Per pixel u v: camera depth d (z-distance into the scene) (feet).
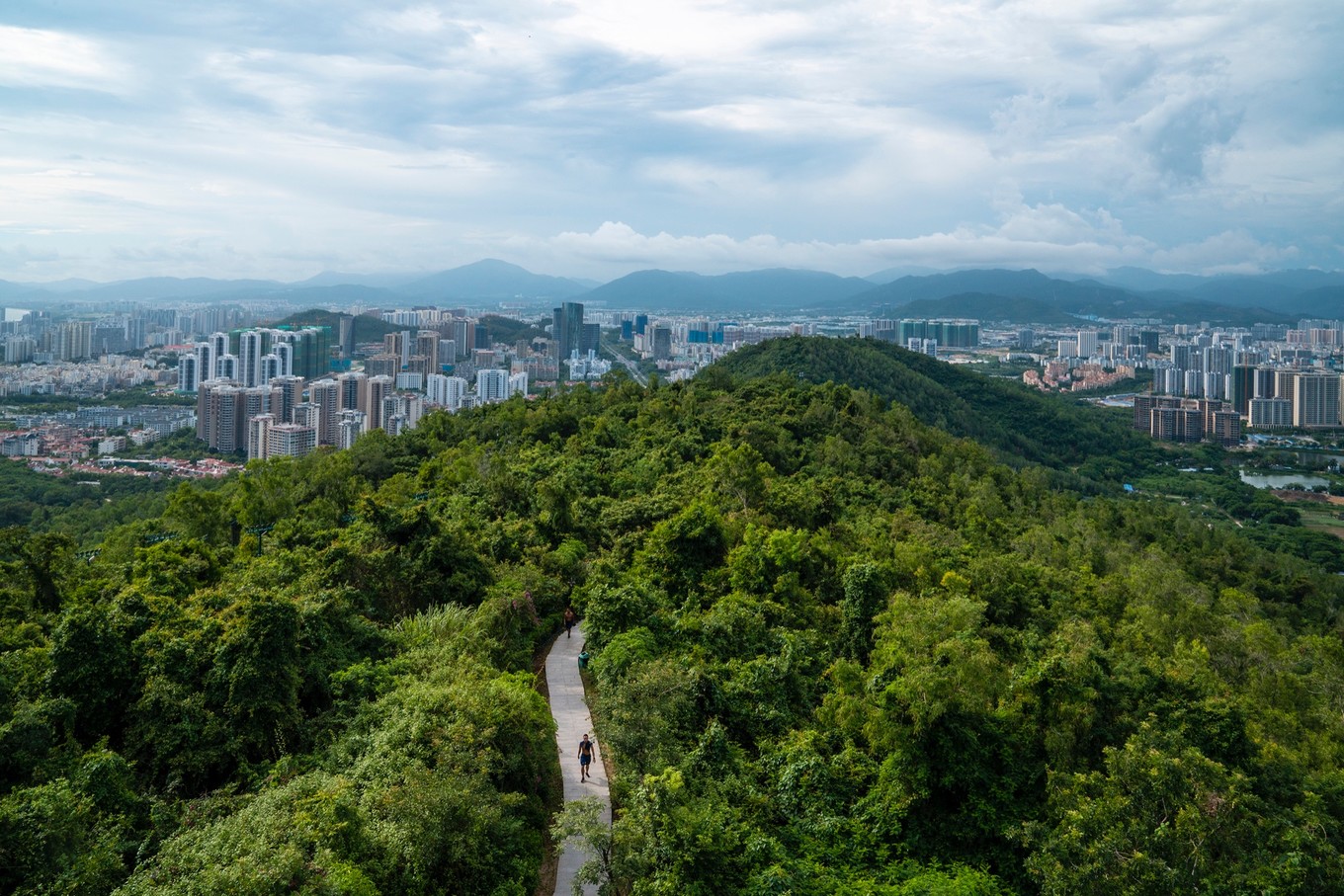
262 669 119.14
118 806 103.96
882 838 114.21
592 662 147.54
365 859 91.30
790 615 173.99
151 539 246.06
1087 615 202.80
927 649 134.00
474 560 178.91
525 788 115.14
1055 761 119.44
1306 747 144.77
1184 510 499.92
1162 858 99.04
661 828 96.22
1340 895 98.02
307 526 222.07
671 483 265.13
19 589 170.30
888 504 287.07
